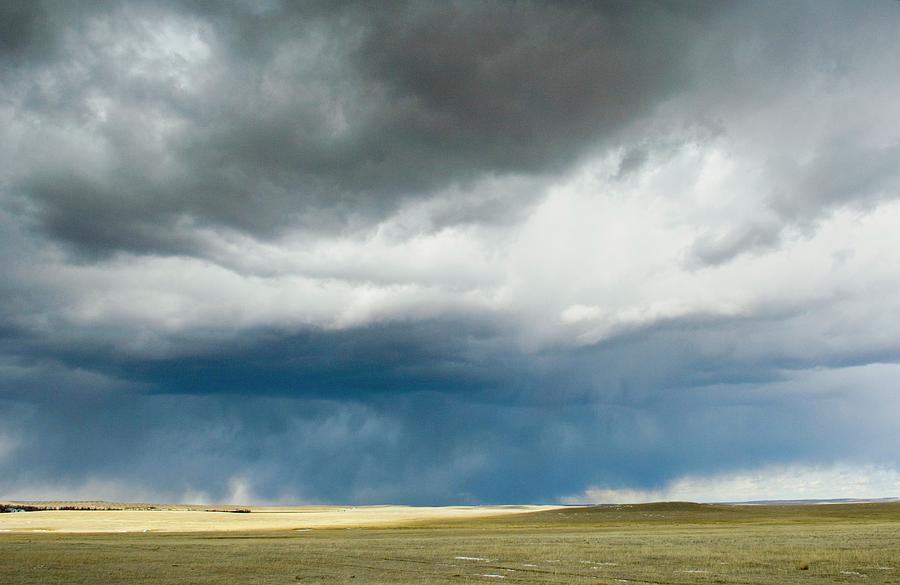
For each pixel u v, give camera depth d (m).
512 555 50.22
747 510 172.00
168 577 37.56
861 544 55.88
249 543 70.00
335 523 137.12
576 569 40.16
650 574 36.94
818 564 40.53
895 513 152.25
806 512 159.88
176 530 110.31
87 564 45.28
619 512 170.62
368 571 40.34
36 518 146.12
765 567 39.50
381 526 125.75
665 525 116.94
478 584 33.09
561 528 109.88
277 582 34.88
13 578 37.31
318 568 42.38
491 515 174.88
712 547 55.12
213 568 42.38
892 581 33.00
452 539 75.44
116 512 183.25
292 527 121.81
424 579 35.72
